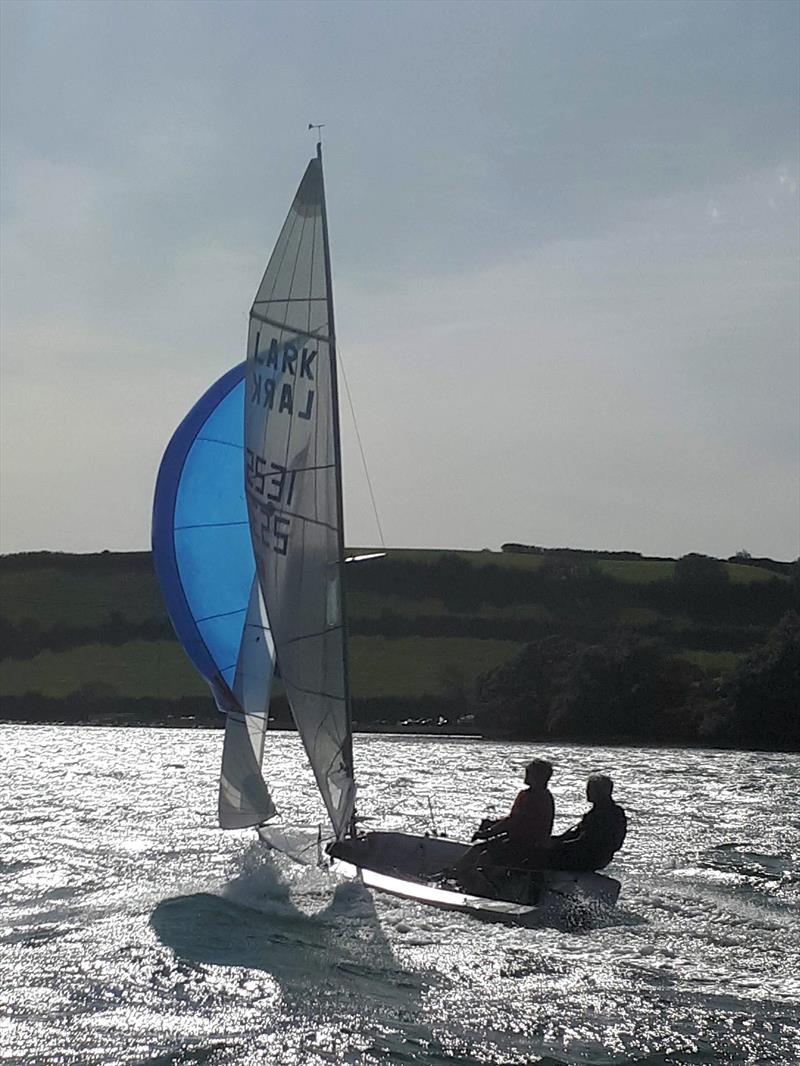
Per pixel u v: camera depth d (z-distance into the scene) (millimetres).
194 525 19906
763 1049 11109
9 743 59562
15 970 13336
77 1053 10883
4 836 23562
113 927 15211
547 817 16703
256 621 18766
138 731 72000
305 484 18781
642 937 14812
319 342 19062
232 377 20109
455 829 25484
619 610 94375
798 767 48188
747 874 19078
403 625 91688
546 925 15250
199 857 20594
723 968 13531
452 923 15281
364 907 15992
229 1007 12117
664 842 23000
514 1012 12023
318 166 19156
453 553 100750
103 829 24688
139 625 94000
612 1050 11070
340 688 18906
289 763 46000
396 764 47281
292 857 18859
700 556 98750
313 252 19094
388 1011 12031
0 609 95000
